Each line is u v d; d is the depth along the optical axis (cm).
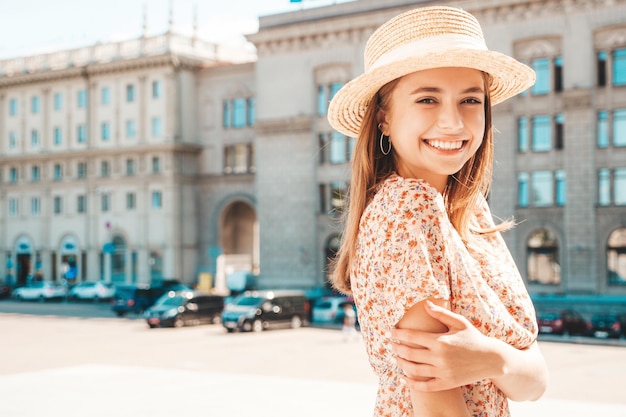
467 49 173
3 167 7019
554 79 4359
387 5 4878
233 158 6109
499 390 175
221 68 6116
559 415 1068
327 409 1227
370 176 190
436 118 178
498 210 4462
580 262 4253
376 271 166
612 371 2088
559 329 3309
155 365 2230
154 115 6172
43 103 6744
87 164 6519
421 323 155
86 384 1577
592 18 4238
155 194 6188
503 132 4459
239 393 1437
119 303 4562
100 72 6394
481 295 171
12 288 6750
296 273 5222
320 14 5153
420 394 154
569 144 4303
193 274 6188
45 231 6738
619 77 4216
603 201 4250
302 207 5231
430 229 164
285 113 5303
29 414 1209
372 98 193
